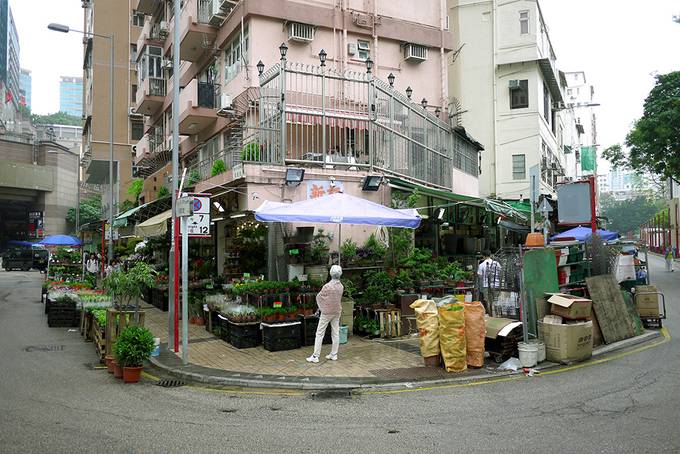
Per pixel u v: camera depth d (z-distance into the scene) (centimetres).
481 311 850
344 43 1941
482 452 494
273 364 877
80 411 647
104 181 4616
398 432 557
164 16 2630
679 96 2564
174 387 773
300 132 1341
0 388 763
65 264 2270
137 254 2331
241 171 1184
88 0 4722
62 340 1188
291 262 1206
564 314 887
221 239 1623
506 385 749
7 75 10012
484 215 2023
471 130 3097
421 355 919
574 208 1183
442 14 2273
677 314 1455
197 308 1313
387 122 1487
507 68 3045
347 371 827
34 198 6331
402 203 1367
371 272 1227
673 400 650
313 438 542
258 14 1736
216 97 1906
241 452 503
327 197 1052
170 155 2406
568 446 504
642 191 6819
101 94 3856
